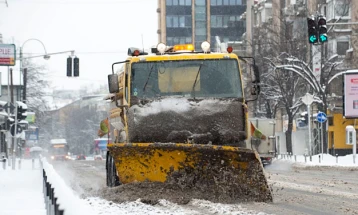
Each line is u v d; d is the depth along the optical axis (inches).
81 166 2257.6
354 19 3250.5
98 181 1336.1
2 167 2357.3
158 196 813.9
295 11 3634.4
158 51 943.7
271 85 3080.7
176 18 6934.1
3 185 1291.8
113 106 1083.3
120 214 677.9
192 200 794.8
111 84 927.0
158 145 805.2
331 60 2930.6
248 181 804.6
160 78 919.0
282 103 3157.0
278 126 4037.9
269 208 745.6
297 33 3361.2
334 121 2967.5
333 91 3157.0
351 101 2386.8
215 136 861.8
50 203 550.0
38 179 1493.6
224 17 6870.1
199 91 914.7
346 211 716.7
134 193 826.2
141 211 704.4
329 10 3383.4
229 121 866.1
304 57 2967.5
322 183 1189.7
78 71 2222.0
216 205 751.1
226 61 924.6
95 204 773.9
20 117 2304.4
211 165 805.2
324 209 738.2
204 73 919.7
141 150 819.4
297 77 2952.8
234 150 780.0
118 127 1024.9
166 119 861.8
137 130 866.1
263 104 3486.7
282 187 1032.2
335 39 3302.2
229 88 916.0
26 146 5162.4
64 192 430.9
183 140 859.4
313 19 1557.6
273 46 3026.6
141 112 869.8
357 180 1290.6
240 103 876.6
